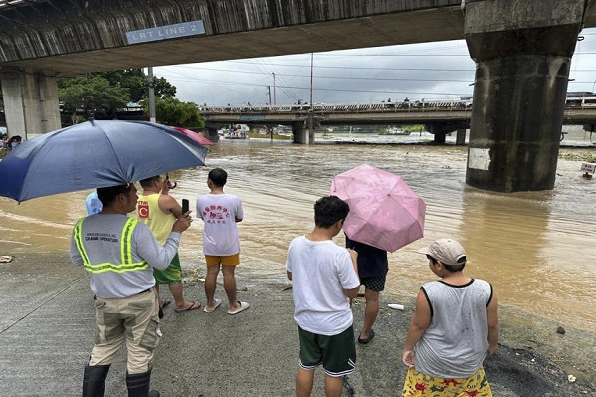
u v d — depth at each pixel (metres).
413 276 5.85
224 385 3.12
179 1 20.45
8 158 2.29
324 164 25.50
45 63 29.73
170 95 72.31
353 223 3.21
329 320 2.48
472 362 2.30
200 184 15.70
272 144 59.53
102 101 52.03
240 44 23.02
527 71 13.70
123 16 22.55
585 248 7.50
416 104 58.06
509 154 14.18
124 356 3.54
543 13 12.96
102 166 2.15
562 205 11.85
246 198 12.77
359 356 3.52
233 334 3.87
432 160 29.56
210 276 4.19
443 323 2.25
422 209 3.36
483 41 14.10
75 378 3.19
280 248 7.32
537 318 4.41
